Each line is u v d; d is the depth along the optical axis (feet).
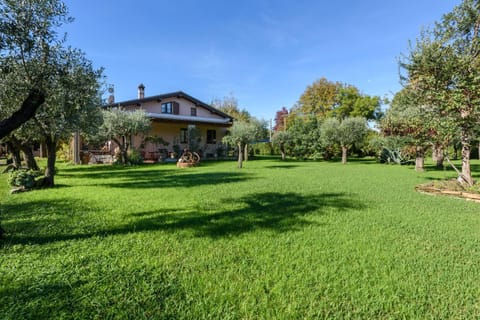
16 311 5.74
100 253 8.77
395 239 10.35
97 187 22.25
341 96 99.19
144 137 54.49
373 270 7.83
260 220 12.71
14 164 34.65
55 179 27.58
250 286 6.88
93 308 5.91
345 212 14.28
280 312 5.87
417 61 21.06
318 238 10.39
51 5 11.59
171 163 52.29
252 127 42.75
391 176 30.30
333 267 7.97
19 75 12.19
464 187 20.31
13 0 10.38
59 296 6.31
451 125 19.70
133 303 6.09
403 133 25.80
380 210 14.74
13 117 10.46
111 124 43.29
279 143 68.28
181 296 6.42
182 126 67.72
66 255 8.57
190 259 8.43
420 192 20.20
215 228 11.45
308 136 65.41
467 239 10.37
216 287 6.82
